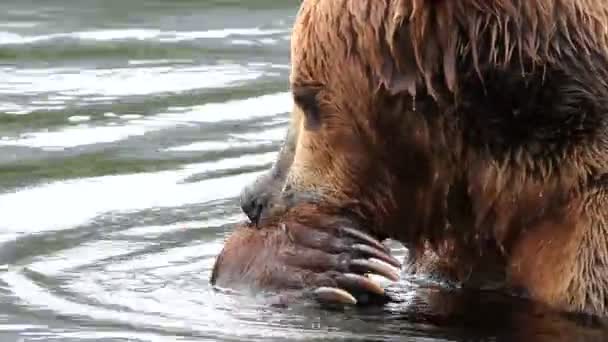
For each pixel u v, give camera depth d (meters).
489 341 10.52
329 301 11.42
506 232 11.40
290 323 10.97
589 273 10.96
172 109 17.67
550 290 11.23
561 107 10.83
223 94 18.38
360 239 11.55
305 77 11.46
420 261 12.41
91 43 20.64
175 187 14.80
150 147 16.14
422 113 11.10
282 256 11.63
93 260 12.71
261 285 11.66
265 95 18.30
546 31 10.75
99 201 14.36
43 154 15.83
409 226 11.79
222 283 11.90
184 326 10.86
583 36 10.82
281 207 11.77
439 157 11.27
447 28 10.77
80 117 17.28
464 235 11.71
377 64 11.06
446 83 10.91
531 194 11.10
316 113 11.52
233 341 10.48
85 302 11.52
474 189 11.30
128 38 20.94
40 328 10.80
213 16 22.22
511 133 10.98
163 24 21.77
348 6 11.16
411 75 10.98
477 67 10.79
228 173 15.24
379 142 11.38
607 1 10.99
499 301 11.55
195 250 13.00
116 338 10.55
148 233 13.48
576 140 10.90
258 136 16.59
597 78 10.84
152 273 12.35
